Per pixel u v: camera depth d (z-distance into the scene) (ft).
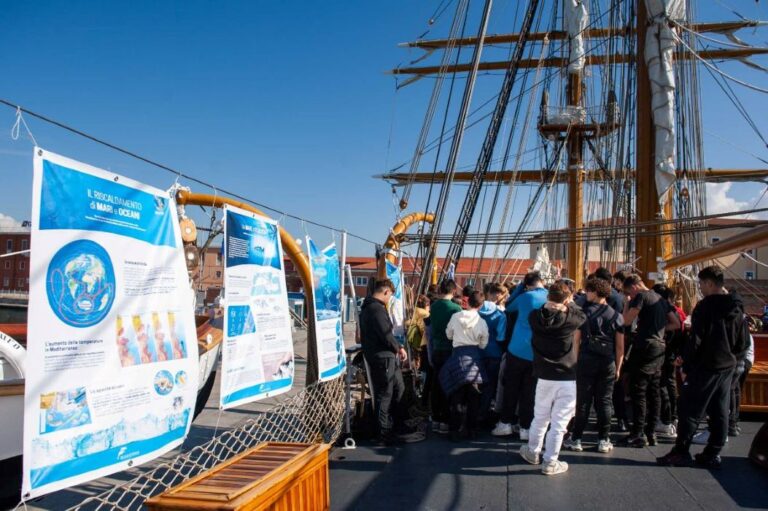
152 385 10.16
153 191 10.50
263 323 14.16
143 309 10.07
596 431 21.35
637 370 18.95
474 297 20.42
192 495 9.82
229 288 12.91
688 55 33.01
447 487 15.46
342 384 19.81
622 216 38.47
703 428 21.95
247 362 13.44
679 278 33.88
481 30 33.88
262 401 26.73
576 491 15.14
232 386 12.89
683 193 33.17
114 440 9.32
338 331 19.33
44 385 8.18
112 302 9.39
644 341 18.71
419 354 26.89
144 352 10.01
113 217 9.51
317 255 18.25
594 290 18.42
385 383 19.33
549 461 16.44
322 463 12.92
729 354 16.40
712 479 15.94
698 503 14.29
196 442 19.72
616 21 43.01
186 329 11.12
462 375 19.83
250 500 9.62
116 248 9.54
